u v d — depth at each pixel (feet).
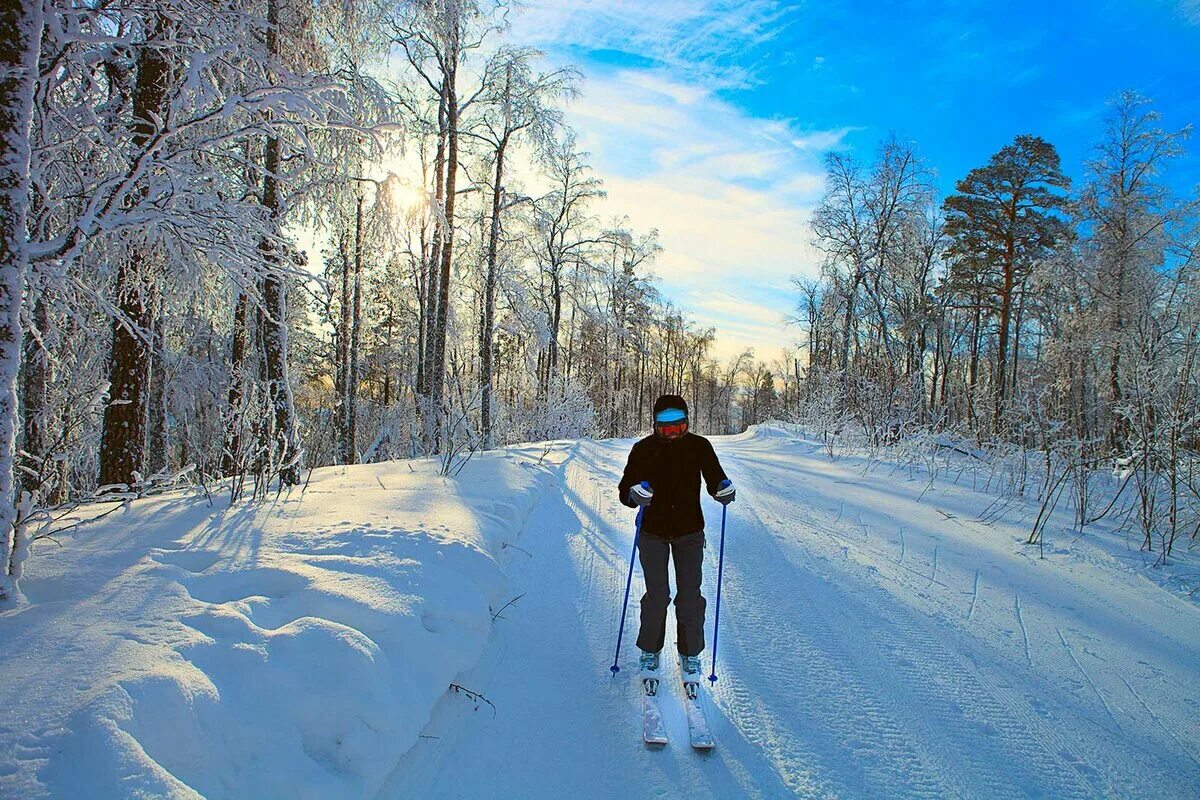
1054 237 84.99
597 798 8.79
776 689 11.82
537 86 54.80
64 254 11.48
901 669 12.75
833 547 21.06
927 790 9.18
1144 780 9.59
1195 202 57.06
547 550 18.52
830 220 77.66
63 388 18.04
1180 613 15.70
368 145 22.06
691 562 11.76
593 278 87.15
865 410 51.06
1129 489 27.91
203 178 15.12
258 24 16.58
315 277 16.55
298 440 18.58
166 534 12.73
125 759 6.19
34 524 12.32
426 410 44.04
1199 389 22.12
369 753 8.10
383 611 10.16
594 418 71.00
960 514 25.71
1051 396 31.24
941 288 97.40
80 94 14.46
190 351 40.86
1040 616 15.53
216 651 8.35
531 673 11.93
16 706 6.63
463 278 61.67
